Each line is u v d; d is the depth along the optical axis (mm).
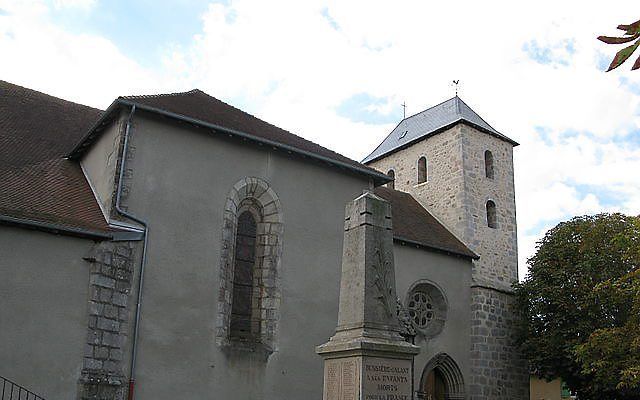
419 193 28562
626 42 3498
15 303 12805
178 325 14875
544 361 22062
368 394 9266
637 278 16938
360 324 9898
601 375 19125
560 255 22328
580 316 21406
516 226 27828
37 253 13305
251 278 17078
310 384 16766
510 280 26438
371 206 10703
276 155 17938
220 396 15117
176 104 16984
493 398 22234
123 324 14062
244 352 15828
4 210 13164
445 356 21750
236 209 16922
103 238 14078
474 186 26844
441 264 22891
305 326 17141
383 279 10352
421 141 29328
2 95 19453
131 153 15312
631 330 17719
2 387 12219
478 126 27891
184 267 15367
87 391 13070
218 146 16859
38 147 17688
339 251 18453
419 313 22000
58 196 15180
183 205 15781
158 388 14203
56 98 20984
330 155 19359
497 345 22953
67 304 13359
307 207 18156
